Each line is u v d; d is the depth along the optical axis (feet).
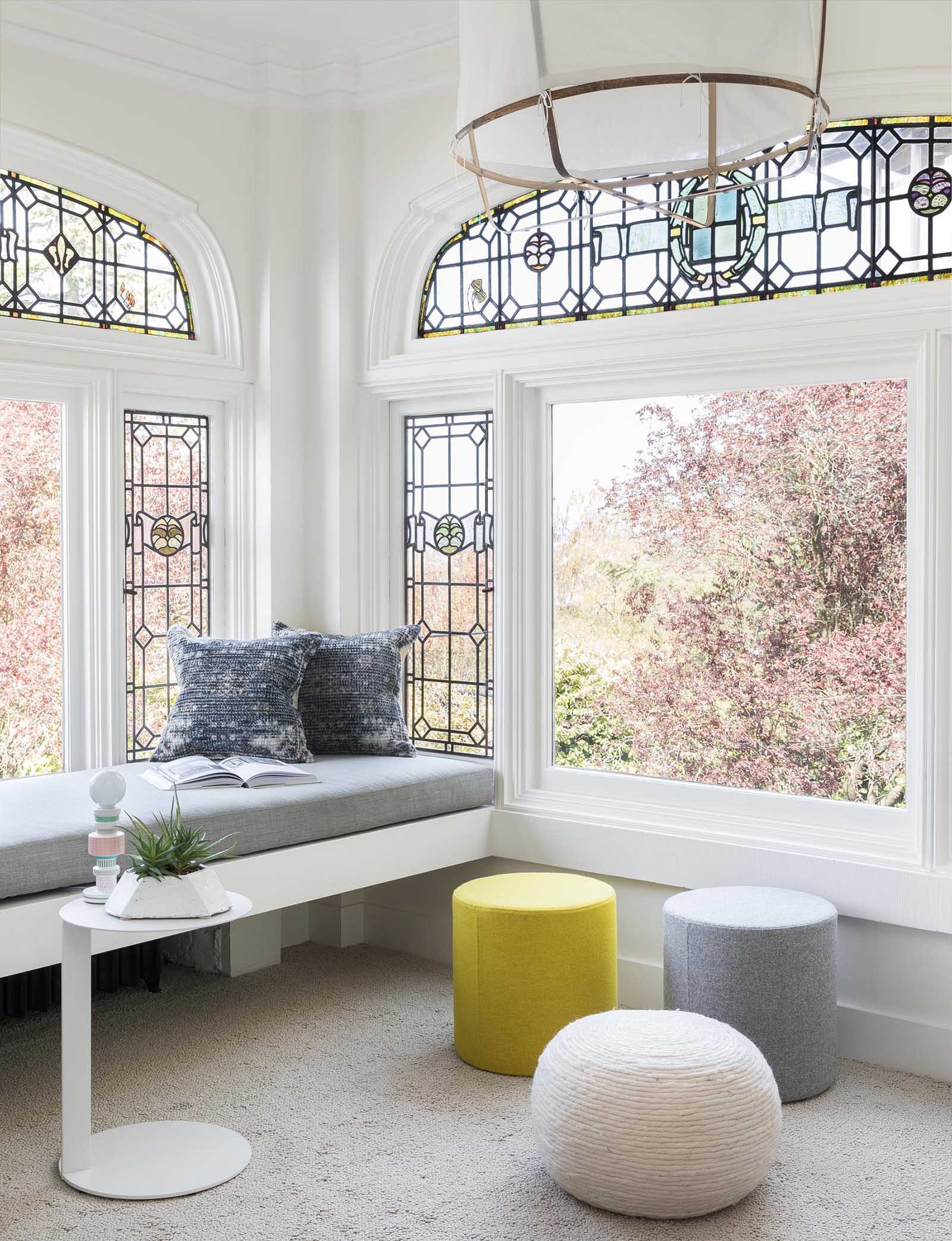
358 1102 10.49
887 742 11.79
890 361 11.53
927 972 11.21
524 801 13.85
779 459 12.32
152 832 10.27
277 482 14.84
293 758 13.15
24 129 12.43
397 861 12.73
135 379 13.78
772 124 7.41
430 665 14.99
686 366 12.52
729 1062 8.63
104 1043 11.78
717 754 12.85
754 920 10.60
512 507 13.80
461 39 7.39
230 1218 8.53
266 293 14.67
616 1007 12.70
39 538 13.34
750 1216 8.60
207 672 13.28
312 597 15.20
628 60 6.50
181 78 13.79
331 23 13.61
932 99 11.05
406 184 14.35
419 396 14.67
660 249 12.91
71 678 13.60
